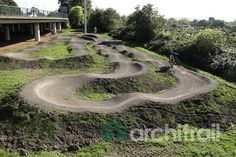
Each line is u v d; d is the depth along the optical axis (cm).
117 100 2073
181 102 2136
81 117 1734
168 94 2359
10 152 1478
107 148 1574
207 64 3691
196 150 1614
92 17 8650
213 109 2131
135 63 3331
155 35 5859
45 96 2031
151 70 3067
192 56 3978
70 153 1505
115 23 8512
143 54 4266
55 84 2322
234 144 1714
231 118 2086
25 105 1786
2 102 1945
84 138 1622
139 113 1917
